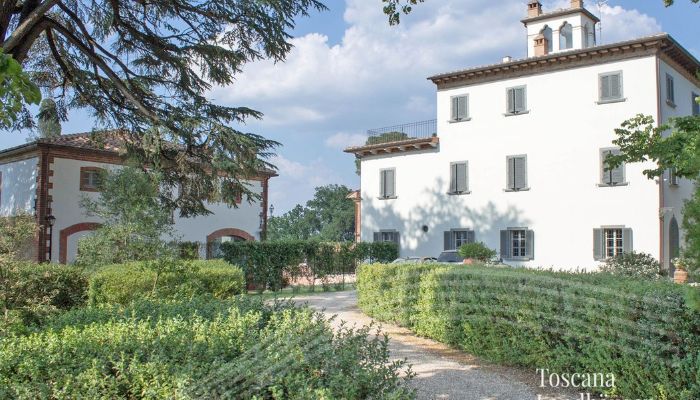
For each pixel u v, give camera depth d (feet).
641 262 61.52
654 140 38.27
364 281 41.93
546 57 80.02
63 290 37.63
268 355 12.64
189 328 15.88
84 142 81.41
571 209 78.69
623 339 18.29
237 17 45.55
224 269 40.83
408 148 94.99
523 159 83.05
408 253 94.43
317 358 12.64
